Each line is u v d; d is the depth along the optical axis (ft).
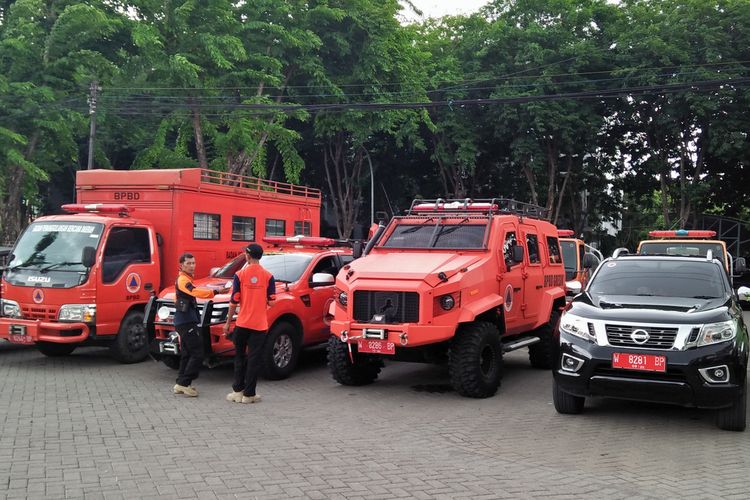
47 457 18.98
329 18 86.07
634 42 98.27
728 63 92.12
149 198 39.01
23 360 36.47
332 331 28.43
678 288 26.53
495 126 103.86
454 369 27.68
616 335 23.03
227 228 42.75
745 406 22.70
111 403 26.22
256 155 83.30
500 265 30.25
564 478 17.92
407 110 93.40
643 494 16.74
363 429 22.95
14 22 63.98
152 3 71.92
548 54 100.12
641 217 164.55
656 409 26.37
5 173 64.64
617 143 115.65
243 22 80.89
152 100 73.26
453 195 121.39
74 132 74.84
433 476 17.94
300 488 16.80
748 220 125.90
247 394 26.78
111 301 34.27
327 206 130.00
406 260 29.45
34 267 34.12
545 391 30.19
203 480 17.25
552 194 108.27
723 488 17.26
